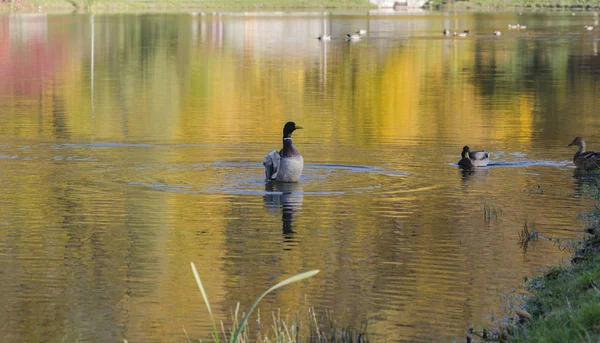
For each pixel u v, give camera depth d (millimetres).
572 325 8953
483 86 37625
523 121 27250
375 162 20219
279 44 64188
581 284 10781
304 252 13164
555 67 46625
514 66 47250
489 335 9828
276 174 17969
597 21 104188
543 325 9352
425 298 11102
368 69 45312
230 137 23562
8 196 16672
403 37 73938
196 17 104250
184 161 20094
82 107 30125
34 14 104438
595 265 11547
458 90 36031
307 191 17219
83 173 18766
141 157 20562
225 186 17609
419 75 42438
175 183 17859
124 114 28312
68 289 11508
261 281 11852
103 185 17641
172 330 10133
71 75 41531
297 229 14461
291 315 10547
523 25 94625
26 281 11828
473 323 10234
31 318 10492
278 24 92875
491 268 12312
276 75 41781
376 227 14594
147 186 17594
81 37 67938
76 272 12219
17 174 18625
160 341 9820
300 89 36188
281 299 11109
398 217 15273
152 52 55531
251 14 117312
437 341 9719
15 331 10086
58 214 15391
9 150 21344
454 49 59594
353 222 14922
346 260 12750
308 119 27297
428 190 17438
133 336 9969
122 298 11172
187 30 79000
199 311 10734
